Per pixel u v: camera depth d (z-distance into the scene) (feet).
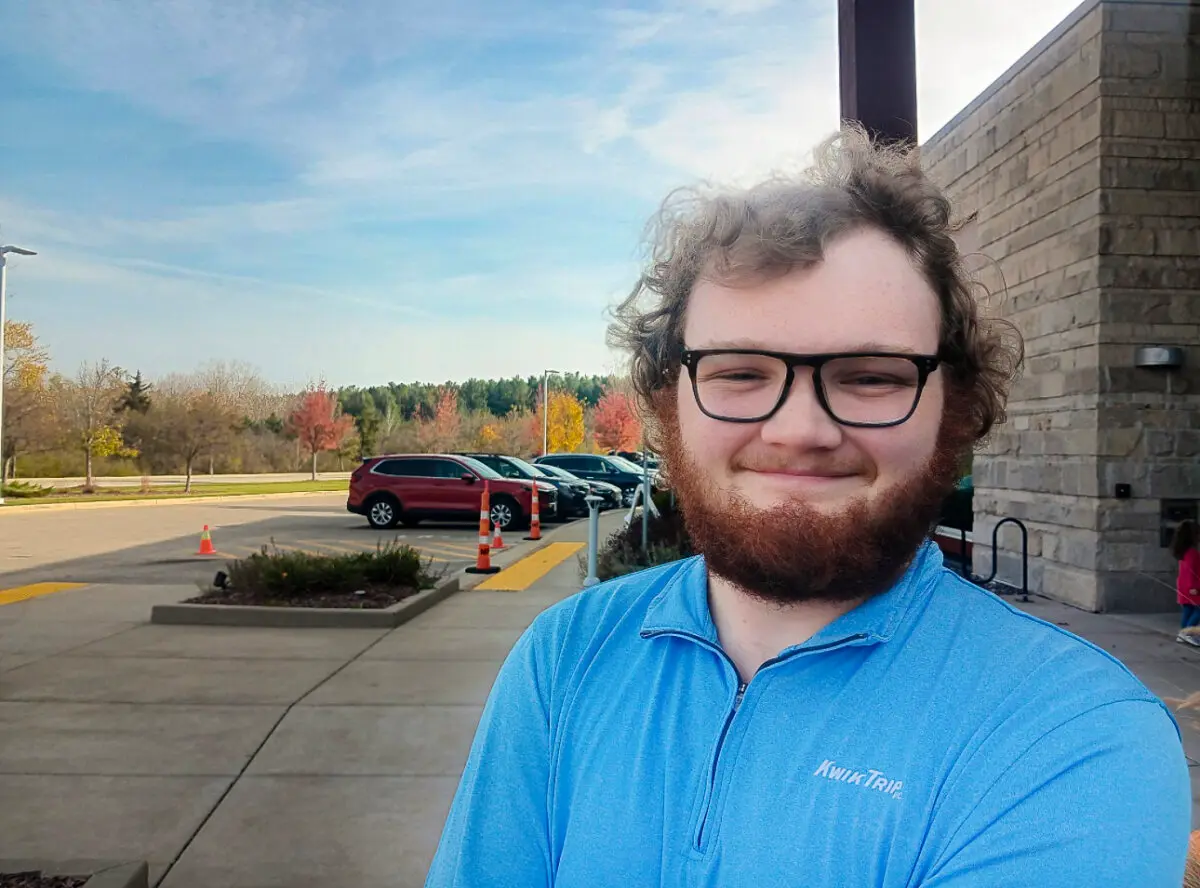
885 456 3.13
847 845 2.80
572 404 209.36
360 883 10.34
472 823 3.62
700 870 2.98
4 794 12.66
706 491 3.32
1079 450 24.76
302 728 15.52
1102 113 23.90
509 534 53.98
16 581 34.68
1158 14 23.85
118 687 18.06
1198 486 24.00
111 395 115.75
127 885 9.32
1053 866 2.52
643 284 4.15
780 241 3.14
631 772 3.28
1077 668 2.93
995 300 4.03
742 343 3.20
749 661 3.41
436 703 16.96
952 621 3.16
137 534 56.59
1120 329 24.03
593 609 4.02
